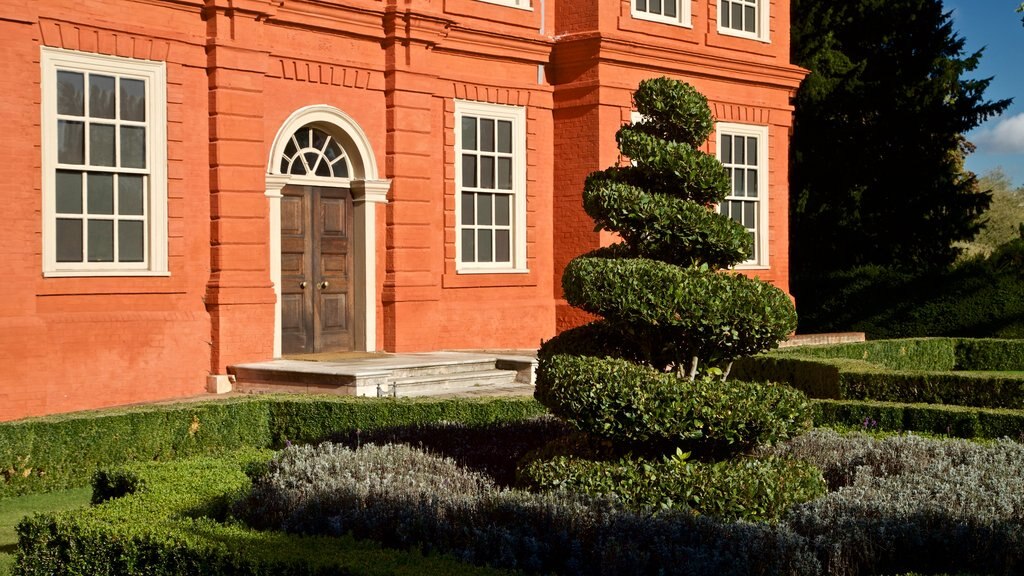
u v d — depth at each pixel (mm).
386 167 15984
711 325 7117
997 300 22906
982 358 20578
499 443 9531
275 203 14625
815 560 6094
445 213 16734
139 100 13211
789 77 20875
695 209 7504
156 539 5969
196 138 13734
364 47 15648
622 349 7691
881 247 27641
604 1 17781
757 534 6160
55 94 12367
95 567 6105
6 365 11797
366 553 5805
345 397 11156
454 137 16875
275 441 10914
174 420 10219
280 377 13414
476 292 17219
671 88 7988
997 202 43219
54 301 12391
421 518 6328
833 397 13398
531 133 17922
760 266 20688
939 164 27375
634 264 7246
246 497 6824
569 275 7469
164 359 13312
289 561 5602
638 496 6801
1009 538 6527
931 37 27344
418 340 16188
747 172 20484
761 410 6988
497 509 6410
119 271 12969
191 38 13625
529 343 17844
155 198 13305
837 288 24844
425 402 10812
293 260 15125
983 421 10508
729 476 6840
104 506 6723
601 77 17703
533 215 18000
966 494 7117
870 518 6656
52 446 9461
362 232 15836
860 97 26594
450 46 16625
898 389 12797
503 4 17359
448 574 5457
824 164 27141
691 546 6062
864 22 27375
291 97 14773
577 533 6180
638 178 7930
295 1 14617
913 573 6383
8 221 11875
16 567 6371
